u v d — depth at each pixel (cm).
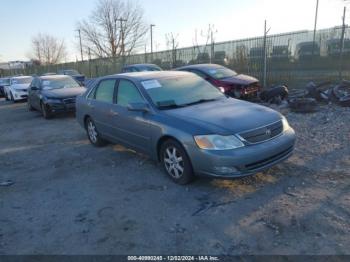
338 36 1183
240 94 1071
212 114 442
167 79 550
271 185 430
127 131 540
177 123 435
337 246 297
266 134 415
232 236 323
